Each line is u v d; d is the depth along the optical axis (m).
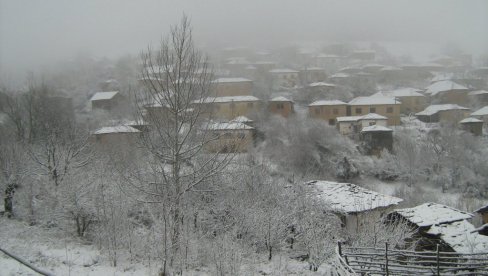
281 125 54.16
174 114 14.25
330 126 57.16
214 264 16.12
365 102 65.81
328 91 77.19
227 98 59.97
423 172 46.94
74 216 22.58
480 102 74.38
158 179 14.93
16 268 13.60
